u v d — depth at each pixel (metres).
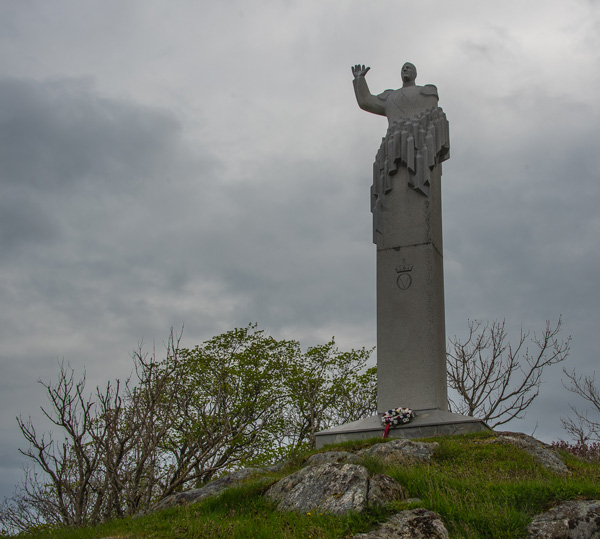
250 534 11.16
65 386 18.22
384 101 21.78
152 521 13.04
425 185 20.08
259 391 30.52
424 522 10.81
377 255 20.17
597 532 10.70
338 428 18.25
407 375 18.92
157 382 20.03
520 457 14.71
